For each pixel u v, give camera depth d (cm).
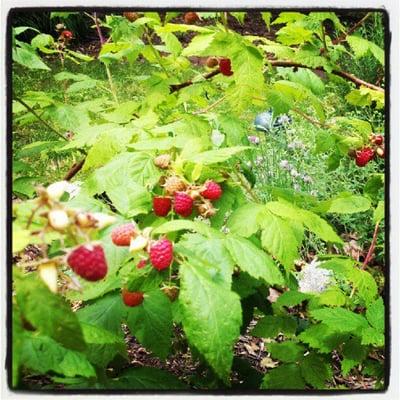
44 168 114
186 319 38
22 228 37
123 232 42
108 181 50
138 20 66
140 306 54
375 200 76
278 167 118
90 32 202
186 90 69
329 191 123
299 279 82
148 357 80
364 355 60
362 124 75
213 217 51
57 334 33
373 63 158
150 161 50
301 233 53
